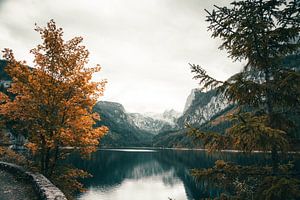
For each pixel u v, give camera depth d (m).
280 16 7.97
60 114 15.29
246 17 7.70
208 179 8.16
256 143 7.05
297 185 6.84
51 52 15.52
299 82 7.16
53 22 15.71
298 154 7.62
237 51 8.40
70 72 15.59
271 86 7.71
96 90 15.99
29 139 15.79
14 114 15.42
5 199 11.84
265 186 7.52
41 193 11.60
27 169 17.17
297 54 8.07
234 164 8.55
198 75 8.40
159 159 141.75
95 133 15.87
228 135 7.46
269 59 8.12
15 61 15.26
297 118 7.80
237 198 7.89
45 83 14.84
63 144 15.80
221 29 8.12
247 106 8.20
